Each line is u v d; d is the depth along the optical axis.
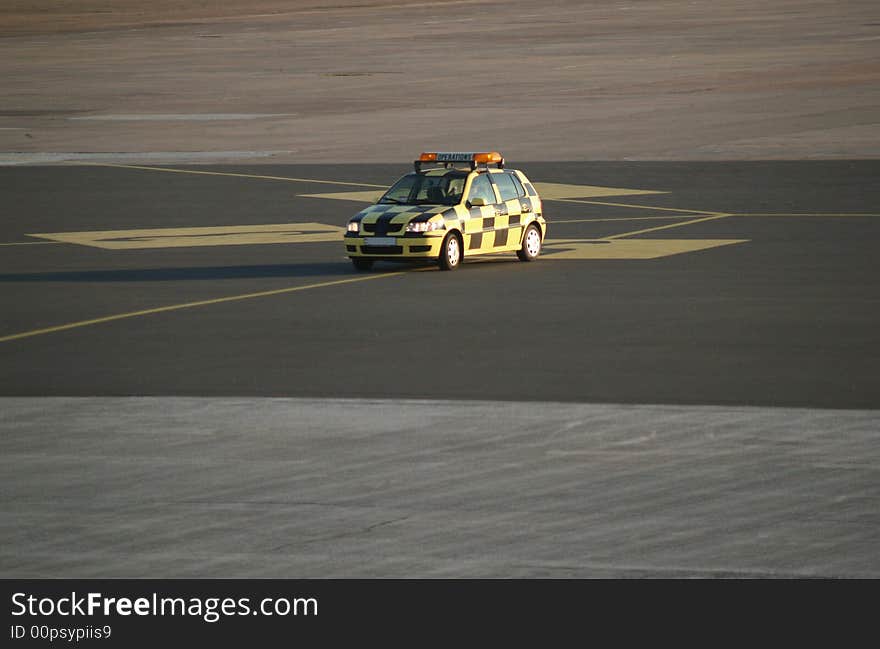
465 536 36.66
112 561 35.38
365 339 66.31
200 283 86.75
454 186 94.25
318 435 47.09
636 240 106.38
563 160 165.75
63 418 50.12
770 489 40.25
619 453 44.34
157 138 197.25
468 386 55.09
